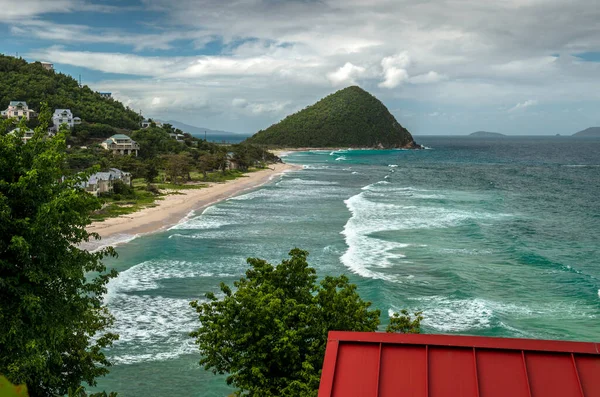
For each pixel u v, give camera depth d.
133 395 25.73
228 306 19.94
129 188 90.69
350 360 9.45
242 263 47.88
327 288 21.47
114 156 132.25
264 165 177.75
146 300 37.97
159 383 26.81
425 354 9.44
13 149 18.61
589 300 37.97
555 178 135.12
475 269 45.78
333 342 9.77
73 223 19.30
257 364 18.98
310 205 83.56
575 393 8.64
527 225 67.19
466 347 9.46
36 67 196.00
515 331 32.50
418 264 47.22
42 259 18.12
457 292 39.09
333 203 86.00
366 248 53.00
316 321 19.84
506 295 39.38
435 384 8.94
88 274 43.88
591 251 54.03
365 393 8.88
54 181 19.83
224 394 25.97
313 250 52.59
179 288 40.72
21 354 17.06
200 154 166.75
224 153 155.88
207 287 41.06
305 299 22.27
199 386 26.66
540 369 9.01
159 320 34.41
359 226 64.38
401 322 21.52
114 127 177.38
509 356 9.28
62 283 19.52
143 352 30.03
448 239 57.25
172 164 116.12
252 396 18.17
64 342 19.55
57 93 184.88
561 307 36.78
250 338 19.39
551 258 50.75
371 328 20.42
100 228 63.09
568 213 77.06
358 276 43.44
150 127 186.12
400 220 68.69
